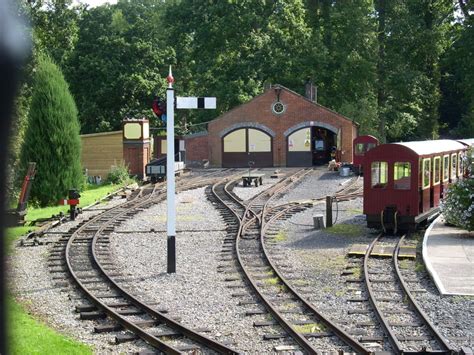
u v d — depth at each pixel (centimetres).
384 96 7050
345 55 6769
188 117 7106
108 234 2267
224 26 6812
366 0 6844
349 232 2267
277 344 1080
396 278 1545
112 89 6450
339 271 1647
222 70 6862
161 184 4206
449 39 7200
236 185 4028
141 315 1273
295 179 4362
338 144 5775
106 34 6744
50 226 2409
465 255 1764
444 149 2688
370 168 2266
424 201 2327
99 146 4716
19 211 2492
